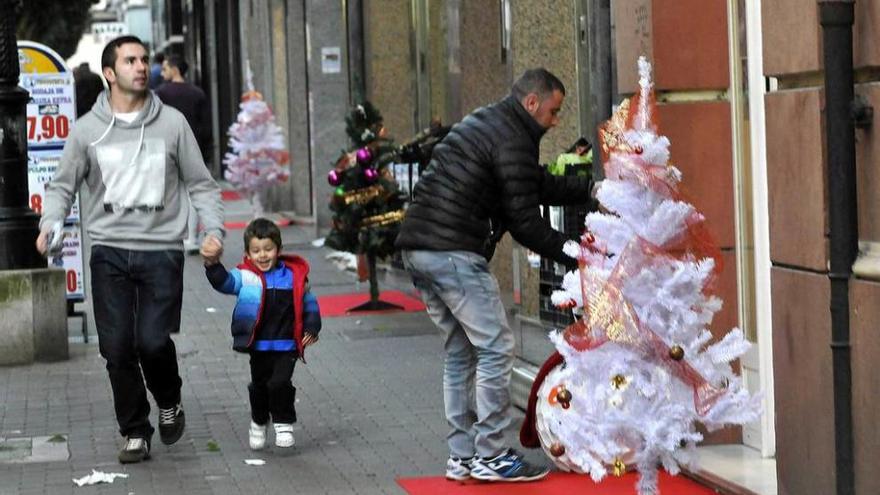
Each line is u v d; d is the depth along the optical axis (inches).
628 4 332.8
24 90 497.7
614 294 239.1
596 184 315.6
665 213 237.9
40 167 542.9
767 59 272.1
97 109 350.6
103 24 2507.4
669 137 324.5
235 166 932.0
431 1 666.8
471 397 325.4
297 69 1021.8
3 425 400.8
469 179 308.5
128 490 327.3
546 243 305.6
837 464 251.1
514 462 319.0
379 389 440.5
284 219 1029.8
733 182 326.0
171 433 363.3
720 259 242.4
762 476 300.7
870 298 241.9
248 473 340.8
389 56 737.0
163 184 349.4
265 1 1144.8
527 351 403.2
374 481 329.1
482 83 557.3
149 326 349.1
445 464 343.3
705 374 239.6
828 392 257.6
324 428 388.5
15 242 497.4
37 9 1800.0
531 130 307.7
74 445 374.6
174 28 2092.8
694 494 304.0
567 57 409.1
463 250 311.1
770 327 315.6
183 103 748.0
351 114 599.2
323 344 529.3
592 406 239.6
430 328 560.4
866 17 241.0
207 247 345.4
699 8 323.6
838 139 244.4
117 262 348.5
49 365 494.3
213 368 486.0
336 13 868.0
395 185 597.6
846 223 246.7
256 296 353.1
